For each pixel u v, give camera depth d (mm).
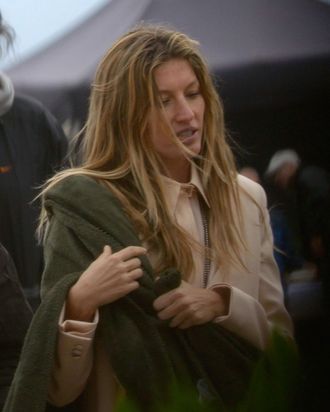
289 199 15195
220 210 5934
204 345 5621
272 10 20172
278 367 3385
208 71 5848
